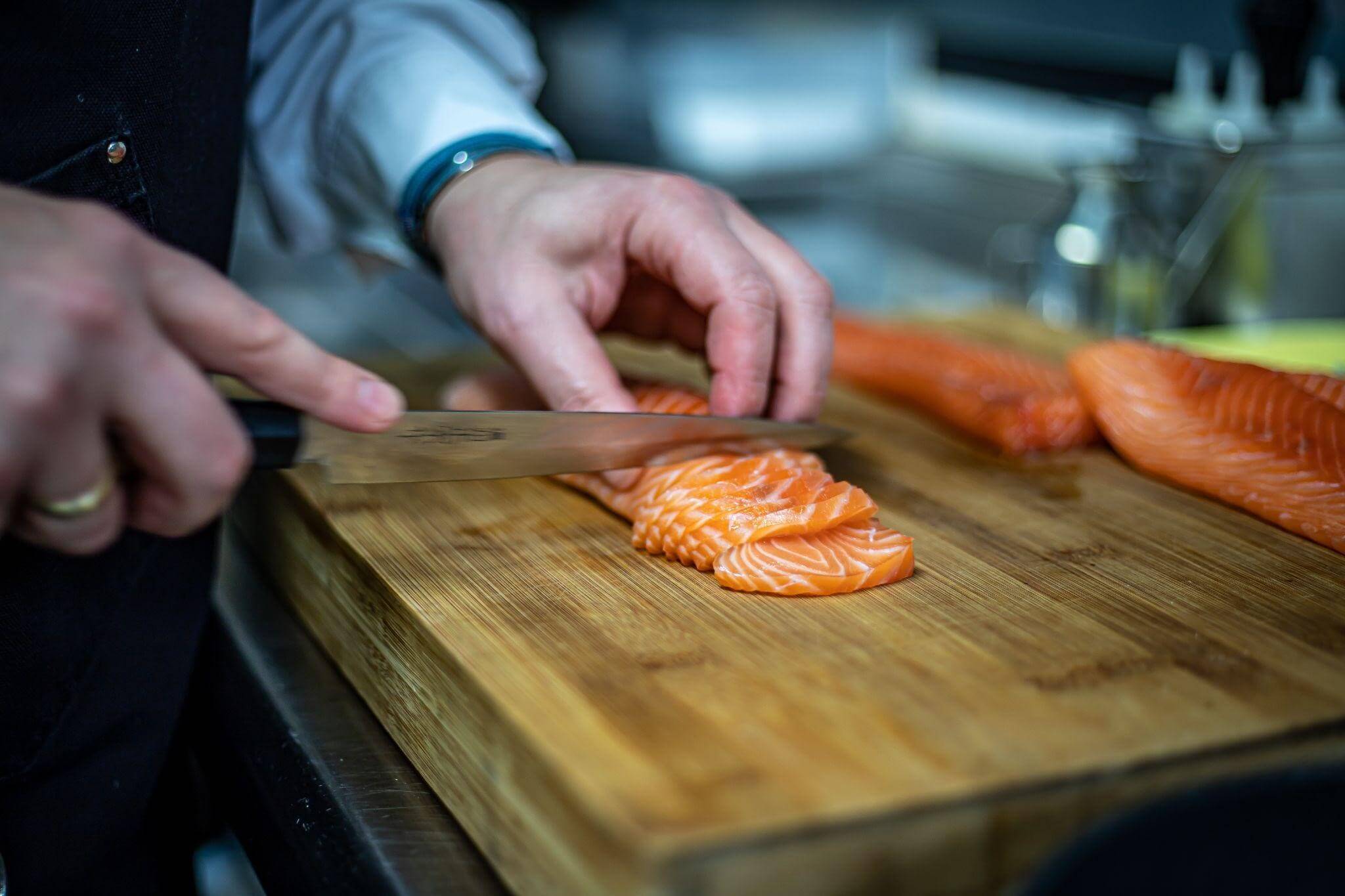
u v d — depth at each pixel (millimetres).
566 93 4840
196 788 2143
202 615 1959
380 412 1238
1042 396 2303
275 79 2414
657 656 1454
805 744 1229
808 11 4500
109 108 1659
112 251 1044
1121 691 1352
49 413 977
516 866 1330
